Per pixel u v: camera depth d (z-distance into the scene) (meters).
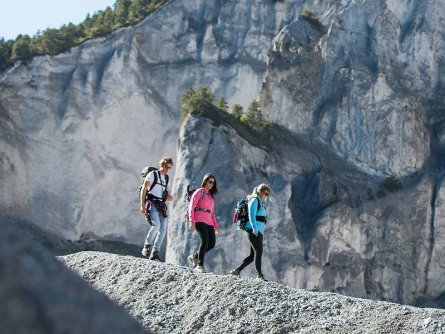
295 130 109.38
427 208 104.44
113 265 14.80
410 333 11.80
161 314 12.90
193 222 16.78
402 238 100.94
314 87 111.25
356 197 102.06
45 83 108.88
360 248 96.19
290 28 114.50
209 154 90.81
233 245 85.38
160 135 114.19
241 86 119.94
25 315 2.08
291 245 91.56
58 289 2.22
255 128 101.00
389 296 97.75
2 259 2.16
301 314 12.47
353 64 112.62
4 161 103.62
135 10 121.12
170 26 120.25
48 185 106.25
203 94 96.00
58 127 107.94
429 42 117.38
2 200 102.69
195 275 13.98
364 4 117.25
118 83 112.50
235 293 13.10
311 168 101.38
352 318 12.30
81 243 106.38
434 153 111.44
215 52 120.88
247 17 123.19
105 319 2.28
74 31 115.94
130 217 109.94
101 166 109.44
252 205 16.34
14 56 109.44
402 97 112.00
